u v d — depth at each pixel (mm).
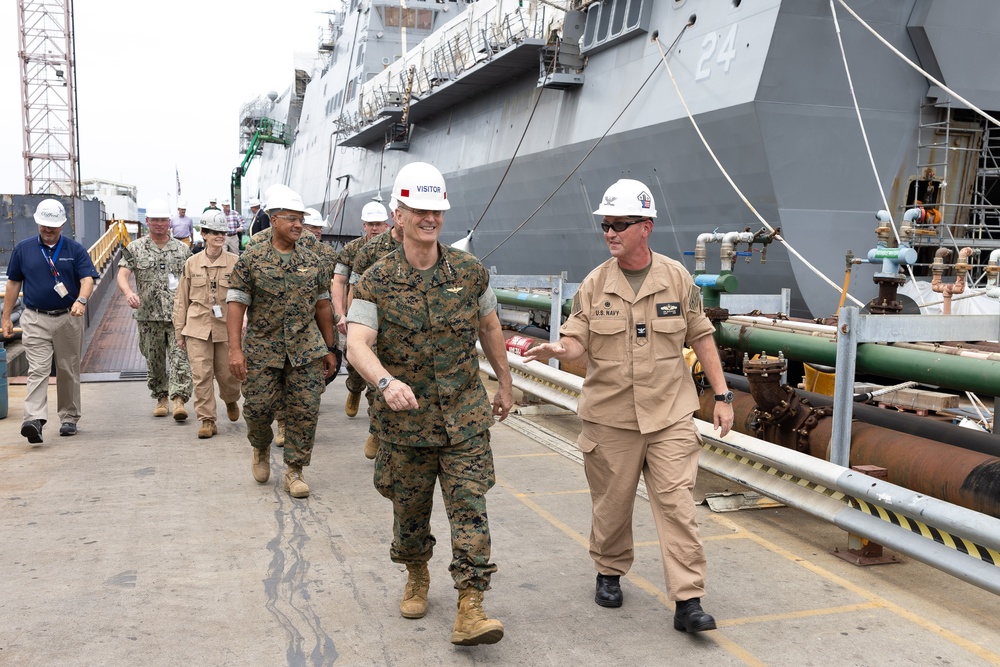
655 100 11023
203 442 6676
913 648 3162
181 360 7418
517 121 14906
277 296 5051
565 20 12617
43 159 44312
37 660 2975
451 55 16016
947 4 9547
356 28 26266
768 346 5074
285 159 37969
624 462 3357
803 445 4844
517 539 4422
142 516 4730
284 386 5234
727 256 6113
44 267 6465
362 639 3195
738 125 9688
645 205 3309
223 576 3826
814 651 3129
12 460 6020
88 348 12234
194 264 6723
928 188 10352
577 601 3598
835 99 9602
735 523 4734
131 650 3066
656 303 3322
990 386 3754
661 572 3971
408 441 3107
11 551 4125
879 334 4219
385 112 18891
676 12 10703
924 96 9992
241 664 2979
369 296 3068
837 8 9273
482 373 9328
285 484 5320
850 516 3945
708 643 3188
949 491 3984
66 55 43875
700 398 5770
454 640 3039
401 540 3314
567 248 14117
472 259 3205
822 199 9883
